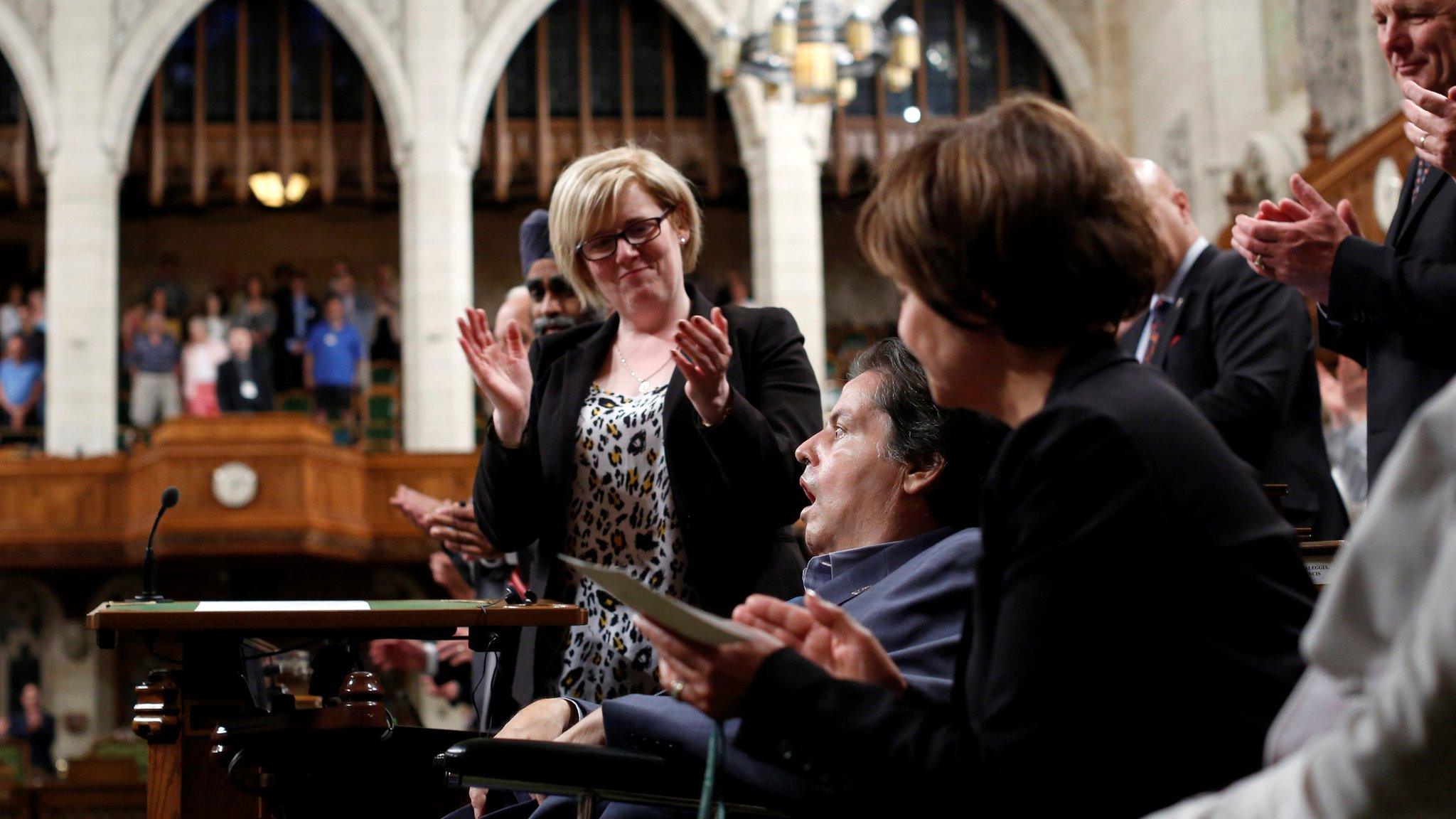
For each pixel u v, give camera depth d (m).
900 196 1.65
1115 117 17.89
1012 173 1.58
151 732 2.52
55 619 15.72
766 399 3.06
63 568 14.34
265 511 13.09
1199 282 3.55
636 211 3.05
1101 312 1.61
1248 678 1.46
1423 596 1.02
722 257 20.09
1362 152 9.78
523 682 2.97
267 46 17.92
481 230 19.95
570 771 1.98
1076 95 18.05
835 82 12.99
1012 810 1.49
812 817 1.97
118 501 13.95
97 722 15.60
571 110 17.83
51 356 16.41
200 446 13.17
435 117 16.89
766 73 13.72
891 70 13.46
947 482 2.38
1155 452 1.50
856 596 2.36
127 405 17.19
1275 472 3.37
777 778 2.01
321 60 17.92
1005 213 1.57
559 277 4.18
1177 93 16.33
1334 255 2.69
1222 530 1.49
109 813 9.73
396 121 16.98
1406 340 2.68
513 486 3.03
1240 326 3.43
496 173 17.58
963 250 1.59
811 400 3.09
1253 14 15.09
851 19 12.84
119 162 16.92
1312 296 2.79
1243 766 1.45
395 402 16.88
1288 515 3.35
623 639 2.89
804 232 16.84
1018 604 1.50
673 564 2.91
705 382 2.71
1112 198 1.61
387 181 17.88
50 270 16.58
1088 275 1.58
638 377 3.05
